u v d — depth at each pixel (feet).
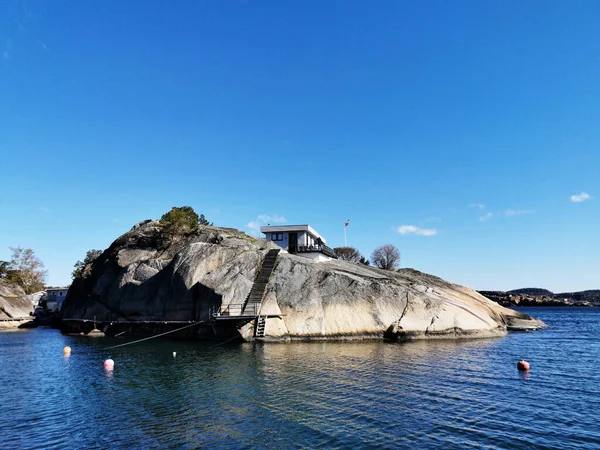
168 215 216.13
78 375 99.40
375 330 158.71
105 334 202.39
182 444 54.75
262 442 55.06
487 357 117.91
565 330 221.66
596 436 56.80
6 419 66.08
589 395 77.56
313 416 64.95
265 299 164.25
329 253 249.55
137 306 193.06
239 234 222.69
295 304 163.12
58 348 152.97
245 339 153.38
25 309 313.94
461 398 74.84
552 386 84.33
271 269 179.83
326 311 161.38
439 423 61.67
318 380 88.33
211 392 80.07
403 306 166.40
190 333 172.86
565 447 53.01
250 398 75.31
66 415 67.77
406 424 61.26
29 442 56.34
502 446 53.31
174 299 179.83
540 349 136.77
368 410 67.72
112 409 70.69
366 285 170.71
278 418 64.23
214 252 186.19
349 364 106.01
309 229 235.40
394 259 385.91
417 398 74.59
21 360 123.95
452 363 107.65
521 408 69.21
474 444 53.93
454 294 204.74
